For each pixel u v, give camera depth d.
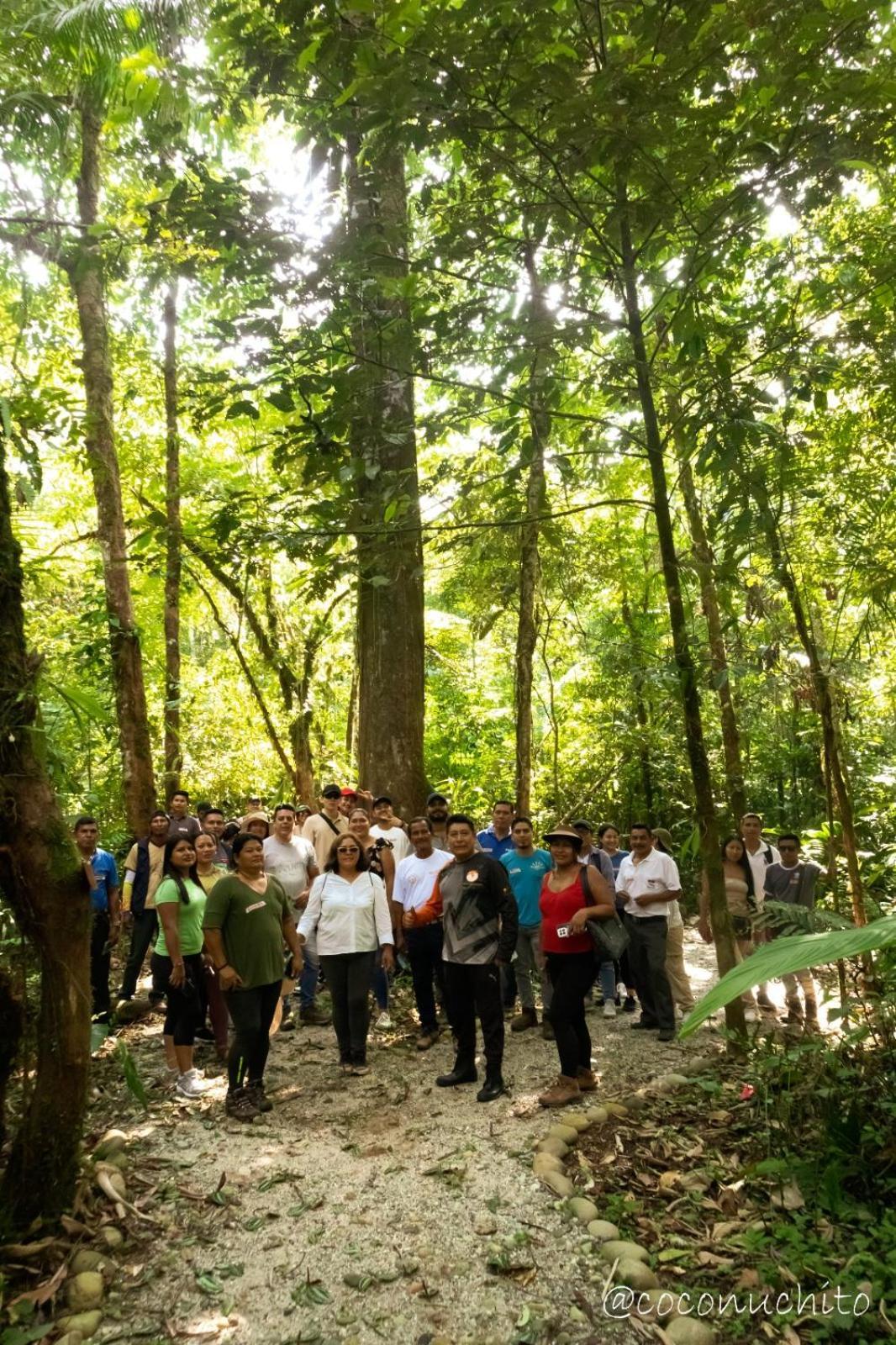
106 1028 4.08
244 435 11.80
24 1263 3.38
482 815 13.91
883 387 5.94
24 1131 3.65
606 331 5.42
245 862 5.17
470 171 4.98
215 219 4.94
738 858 6.89
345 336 5.26
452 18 3.69
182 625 15.54
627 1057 6.01
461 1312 3.17
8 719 3.55
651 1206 3.88
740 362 5.50
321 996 7.63
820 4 3.63
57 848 3.65
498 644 13.92
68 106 7.45
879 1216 3.65
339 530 5.30
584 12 4.29
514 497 5.70
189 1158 4.39
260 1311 3.19
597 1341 3.02
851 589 6.79
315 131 4.96
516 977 6.97
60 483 12.00
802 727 9.65
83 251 5.89
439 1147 4.48
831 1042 5.20
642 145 4.09
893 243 5.25
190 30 6.54
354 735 15.20
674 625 5.39
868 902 6.00
